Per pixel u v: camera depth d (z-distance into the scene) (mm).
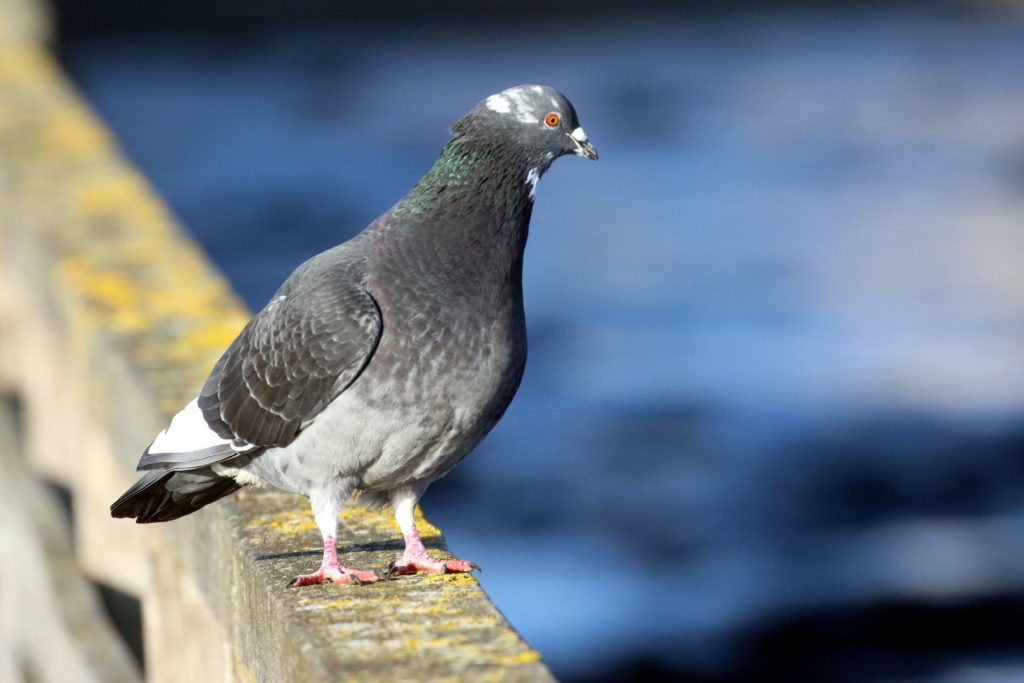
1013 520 14938
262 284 27375
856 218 30875
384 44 62469
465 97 51375
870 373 19812
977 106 46719
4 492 9969
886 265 26219
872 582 13445
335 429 5027
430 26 64812
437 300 5070
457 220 5168
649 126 45406
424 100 50875
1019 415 18031
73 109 17016
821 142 41375
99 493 8383
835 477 16219
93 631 7660
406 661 4227
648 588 13438
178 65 58375
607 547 14367
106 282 9281
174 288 9148
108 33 59906
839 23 68438
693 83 53625
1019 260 26281
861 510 15328
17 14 30250
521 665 4184
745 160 39000
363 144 43062
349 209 34281
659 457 16875
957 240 28297
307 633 4465
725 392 19203
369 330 4969
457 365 5055
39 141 14680
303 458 5109
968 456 16766
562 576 13664
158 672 7098
